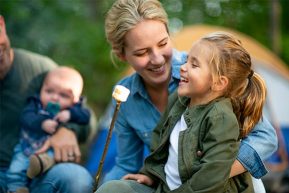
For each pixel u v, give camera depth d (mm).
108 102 10438
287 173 5648
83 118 3490
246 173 2617
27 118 3428
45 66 3744
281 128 7086
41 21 7961
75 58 9320
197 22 11484
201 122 2535
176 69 3086
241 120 2615
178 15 11461
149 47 2902
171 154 2633
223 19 11570
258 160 2580
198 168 2475
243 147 2584
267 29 11523
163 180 2627
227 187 2553
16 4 7492
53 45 8398
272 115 6945
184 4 11609
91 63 9891
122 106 3207
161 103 3158
